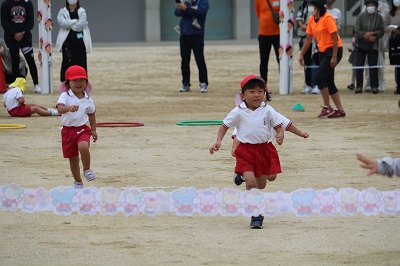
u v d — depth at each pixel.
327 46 21.30
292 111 23.55
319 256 9.03
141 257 9.01
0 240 9.81
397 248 9.39
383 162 8.26
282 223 10.70
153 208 10.18
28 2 28.47
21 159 15.59
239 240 9.77
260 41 29.31
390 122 20.81
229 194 10.12
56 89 31.23
